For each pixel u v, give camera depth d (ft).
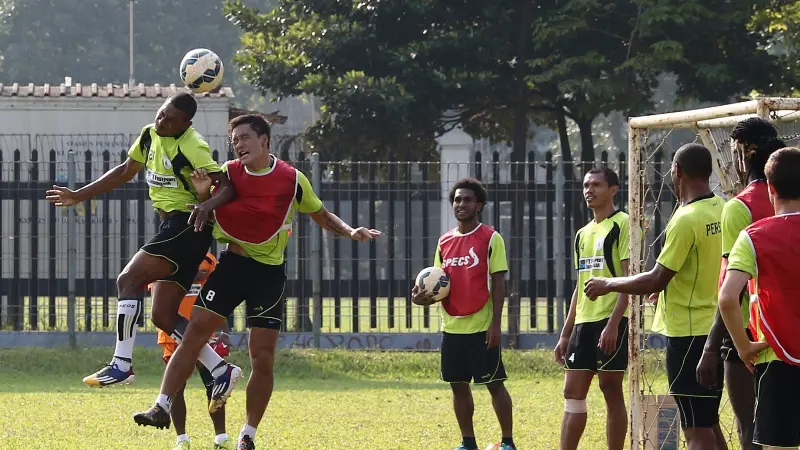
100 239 222.28
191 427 129.39
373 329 214.90
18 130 252.21
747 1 268.82
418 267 214.28
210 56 117.29
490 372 108.78
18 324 212.02
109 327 212.02
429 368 197.77
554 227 213.87
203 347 98.32
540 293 214.69
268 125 97.76
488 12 278.26
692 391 83.15
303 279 213.05
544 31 268.62
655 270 82.02
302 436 121.90
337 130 284.82
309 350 202.90
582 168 213.66
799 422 67.92
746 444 76.33
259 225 96.84
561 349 104.01
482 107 295.48
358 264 215.31
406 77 278.26
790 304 67.00
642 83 289.94
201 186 94.99
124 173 101.14
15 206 212.23
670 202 209.87
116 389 174.40
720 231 83.25
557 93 295.89
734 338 68.39
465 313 108.99
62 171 233.55
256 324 99.60
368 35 282.36
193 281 101.40
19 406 150.41
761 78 281.54
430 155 295.28
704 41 274.57
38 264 216.33
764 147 75.61
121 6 647.15
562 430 98.17
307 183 99.91
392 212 213.05
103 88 271.28
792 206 68.18
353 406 153.69
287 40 290.76
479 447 115.96
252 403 100.12
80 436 120.16
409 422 135.85
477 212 111.86
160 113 95.04
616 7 273.33
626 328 97.09
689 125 95.71
